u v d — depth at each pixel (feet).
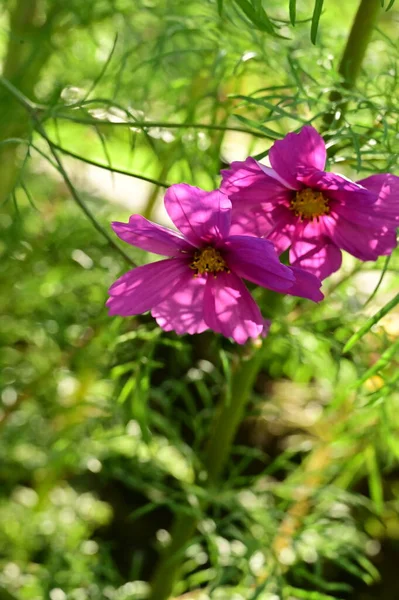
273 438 4.37
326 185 2.17
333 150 2.48
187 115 2.84
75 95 2.94
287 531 3.08
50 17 3.18
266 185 2.18
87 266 3.41
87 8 3.16
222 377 3.10
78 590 3.31
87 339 3.37
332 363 3.09
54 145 2.39
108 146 3.44
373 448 3.11
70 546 3.66
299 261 2.24
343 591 4.00
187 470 3.31
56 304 3.63
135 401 2.74
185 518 3.00
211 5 2.78
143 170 2.84
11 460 3.81
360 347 2.87
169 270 2.20
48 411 3.71
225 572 2.98
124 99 3.13
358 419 3.09
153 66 2.89
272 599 3.08
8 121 3.17
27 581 3.55
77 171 3.73
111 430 3.29
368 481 4.15
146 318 3.44
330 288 2.87
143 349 2.78
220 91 2.90
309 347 3.11
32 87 3.23
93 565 3.35
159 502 2.95
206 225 2.15
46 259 3.59
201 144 2.84
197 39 3.15
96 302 3.61
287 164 2.15
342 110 2.54
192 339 3.44
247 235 2.15
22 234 3.43
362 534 3.77
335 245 2.23
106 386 3.78
